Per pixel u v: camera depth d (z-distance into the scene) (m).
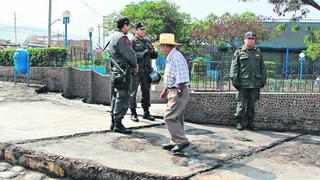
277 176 4.60
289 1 8.26
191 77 12.05
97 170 4.64
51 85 12.08
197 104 8.02
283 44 33.59
